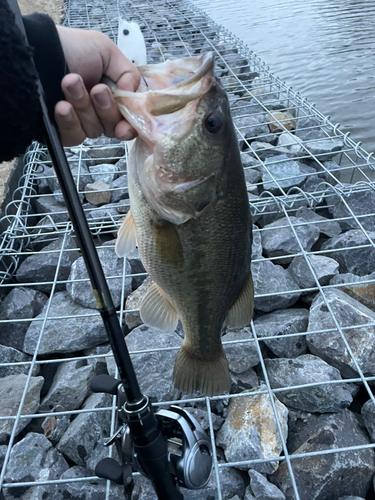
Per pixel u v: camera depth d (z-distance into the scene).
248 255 0.43
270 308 0.72
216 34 1.84
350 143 1.04
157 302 0.47
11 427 0.56
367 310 0.68
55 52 0.30
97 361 0.66
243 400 0.58
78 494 0.51
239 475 0.52
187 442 0.34
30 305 0.75
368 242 0.80
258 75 1.65
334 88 1.76
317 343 0.64
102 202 1.00
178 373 0.48
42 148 1.12
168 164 0.35
